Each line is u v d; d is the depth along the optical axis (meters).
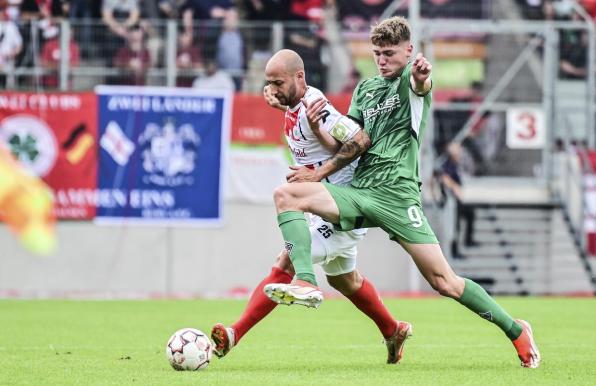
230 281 62.53
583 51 68.81
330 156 24.73
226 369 24.73
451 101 67.12
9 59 62.41
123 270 61.69
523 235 65.81
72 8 65.44
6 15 64.88
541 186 67.00
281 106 24.72
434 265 23.91
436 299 60.00
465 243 65.12
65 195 61.16
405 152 24.05
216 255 62.44
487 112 67.06
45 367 25.14
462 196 64.94
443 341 34.72
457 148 64.12
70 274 61.34
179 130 61.78
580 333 38.69
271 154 62.75
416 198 24.05
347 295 25.91
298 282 22.38
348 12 68.06
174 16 66.56
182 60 63.28
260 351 30.55
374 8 68.31
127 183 61.56
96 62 63.12
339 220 23.64
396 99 24.00
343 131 23.62
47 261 61.19
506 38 67.94
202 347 24.09
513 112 66.38
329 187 23.70
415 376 23.02
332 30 64.88
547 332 39.16
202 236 62.34
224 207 62.44
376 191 23.92
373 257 63.47
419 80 23.28
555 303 56.88
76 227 61.44
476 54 67.81
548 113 66.50
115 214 61.56
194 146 61.94
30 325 40.75
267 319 45.47
